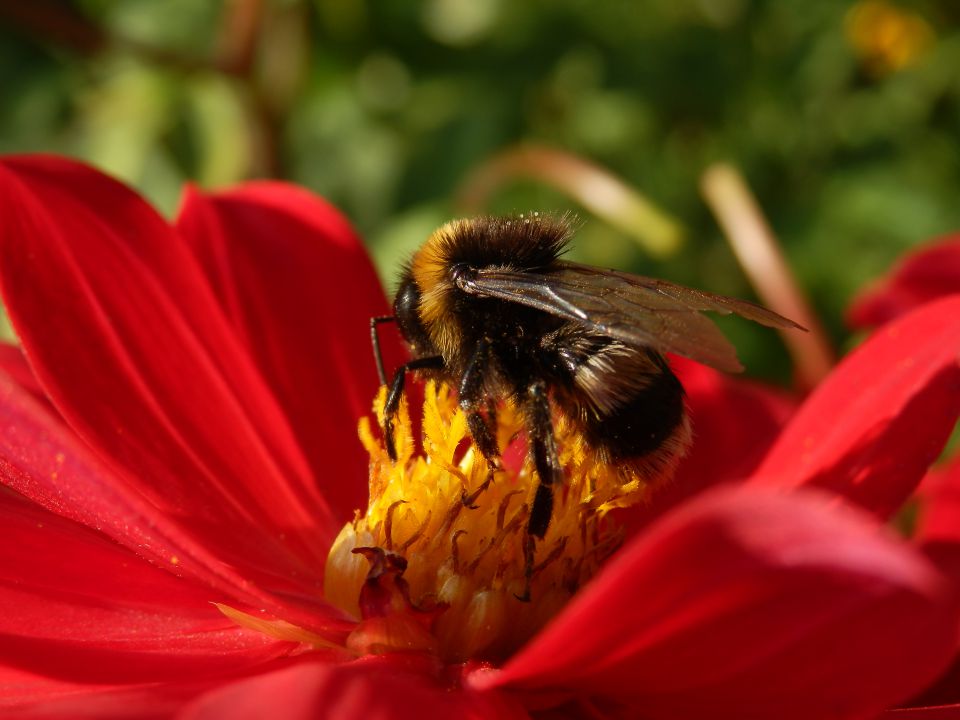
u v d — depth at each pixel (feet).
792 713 0.33
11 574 0.37
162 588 0.38
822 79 0.74
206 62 0.53
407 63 0.59
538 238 0.41
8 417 0.36
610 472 0.39
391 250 0.53
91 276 0.40
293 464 0.41
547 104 0.62
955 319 0.39
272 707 0.31
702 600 0.31
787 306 0.53
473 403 0.40
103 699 0.33
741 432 0.45
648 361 0.40
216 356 0.41
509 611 0.38
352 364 0.43
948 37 0.80
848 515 0.29
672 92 0.66
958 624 0.32
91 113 0.56
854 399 0.39
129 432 0.39
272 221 0.44
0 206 0.39
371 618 0.37
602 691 0.35
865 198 0.68
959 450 0.45
